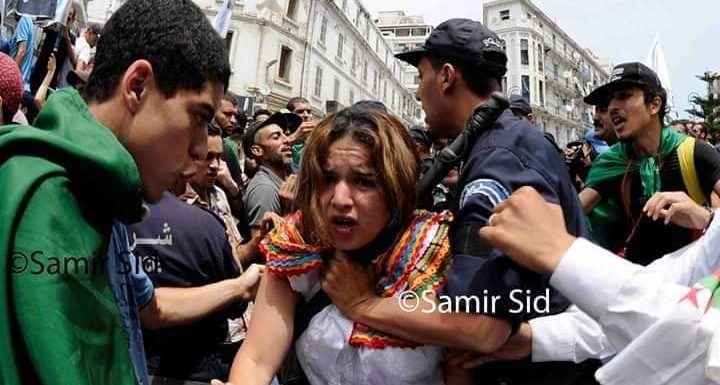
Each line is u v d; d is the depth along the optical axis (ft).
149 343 5.84
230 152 13.66
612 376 2.77
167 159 3.08
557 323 4.38
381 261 4.15
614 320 2.80
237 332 7.09
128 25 3.00
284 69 91.04
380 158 4.02
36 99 14.25
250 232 10.75
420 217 4.36
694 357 2.55
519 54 144.56
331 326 4.14
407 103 175.01
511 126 4.25
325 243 4.24
